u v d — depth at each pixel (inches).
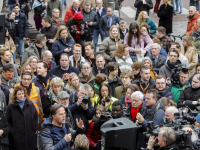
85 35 818.2
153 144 370.6
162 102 473.7
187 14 1264.8
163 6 995.9
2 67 569.0
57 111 420.5
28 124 480.7
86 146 421.1
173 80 573.6
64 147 421.1
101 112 482.9
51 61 660.7
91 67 673.6
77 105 489.1
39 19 991.6
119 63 689.6
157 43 758.5
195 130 370.3
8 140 467.5
